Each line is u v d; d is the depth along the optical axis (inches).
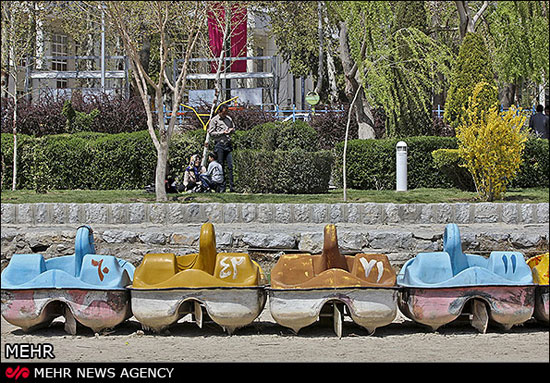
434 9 1857.8
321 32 1977.1
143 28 1568.7
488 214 932.0
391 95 1408.7
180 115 1691.7
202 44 1659.7
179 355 465.7
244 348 485.4
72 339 521.0
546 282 551.8
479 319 532.7
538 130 1507.1
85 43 2252.7
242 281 520.4
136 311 521.7
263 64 2393.0
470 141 1033.5
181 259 566.9
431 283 531.5
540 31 1585.9
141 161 1234.6
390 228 866.8
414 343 501.0
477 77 1277.1
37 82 2070.6
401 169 1190.9
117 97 1704.0
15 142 1212.5
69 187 1245.7
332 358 454.6
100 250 823.1
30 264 540.1
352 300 511.8
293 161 1130.7
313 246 792.9
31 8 1710.1
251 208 921.5
